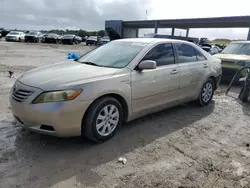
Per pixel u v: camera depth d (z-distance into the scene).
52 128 3.05
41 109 2.98
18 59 13.53
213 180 2.76
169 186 2.61
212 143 3.70
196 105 5.57
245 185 2.69
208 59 5.51
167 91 4.36
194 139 3.81
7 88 6.32
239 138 3.94
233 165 3.09
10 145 3.32
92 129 3.29
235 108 5.61
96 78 3.31
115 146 3.43
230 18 32.09
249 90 6.13
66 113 3.01
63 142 3.47
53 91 3.02
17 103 3.19
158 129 4.12
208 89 5.60
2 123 4.04
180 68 4.59
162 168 2.95
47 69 3.77
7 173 2.70
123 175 2.77
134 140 3.65
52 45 31.33
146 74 3.89
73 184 2.56
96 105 3.27
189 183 2.68
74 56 7.14
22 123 3.27
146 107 4.04
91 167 2.89
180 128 4.22
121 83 3.53
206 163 3.11
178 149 3.45
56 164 2.92
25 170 2.77
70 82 3.13
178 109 5.31
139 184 2.62
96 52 4.56
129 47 4.26
